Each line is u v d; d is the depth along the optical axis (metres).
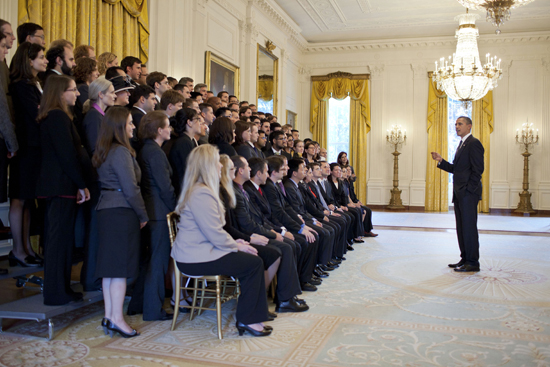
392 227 8.90
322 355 2.55
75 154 2.79
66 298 2.85
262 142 5.24
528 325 3.11
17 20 4.56
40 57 3.08
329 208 5.95
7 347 2.64
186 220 2.85
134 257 2.80
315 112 13.54
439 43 12.76
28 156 3.04
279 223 4.09
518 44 12.29
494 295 3.92
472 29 10.45
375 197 13.20
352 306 3.57
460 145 5.15
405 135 12.92
